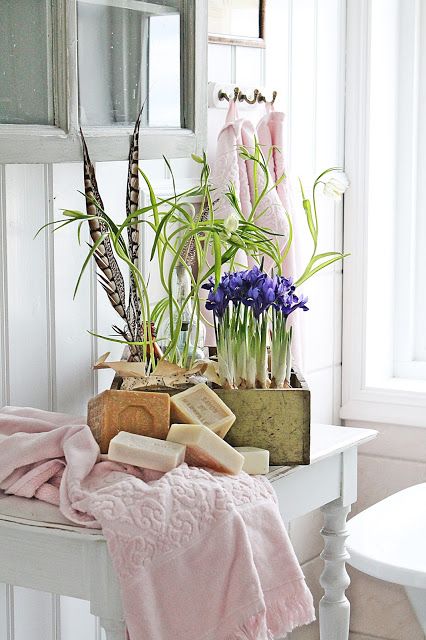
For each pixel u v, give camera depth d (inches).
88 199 75.1
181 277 82.9
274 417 72.9
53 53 72.6
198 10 84.4
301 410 73.1
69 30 72.5
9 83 69.4
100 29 75.7
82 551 63.9
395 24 128.6
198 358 80.9
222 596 62.9
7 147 68.8
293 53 113.8
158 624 61.0
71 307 84.4
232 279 73.3
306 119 116.6
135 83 79.7
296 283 84.1
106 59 76.7
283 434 73.2
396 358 133.6
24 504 66.2
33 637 83.7
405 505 109.7
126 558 60.7
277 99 110.2
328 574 87.6
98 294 87.0
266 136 102.3
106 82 76.9
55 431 68.1
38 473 66.7
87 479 65.8
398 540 105.0
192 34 84.4
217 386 74.7
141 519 61.4
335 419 127.8
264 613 62.7
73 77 73.2
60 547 64.7
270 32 109.4
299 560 120.4
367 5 122.8
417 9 129.6
